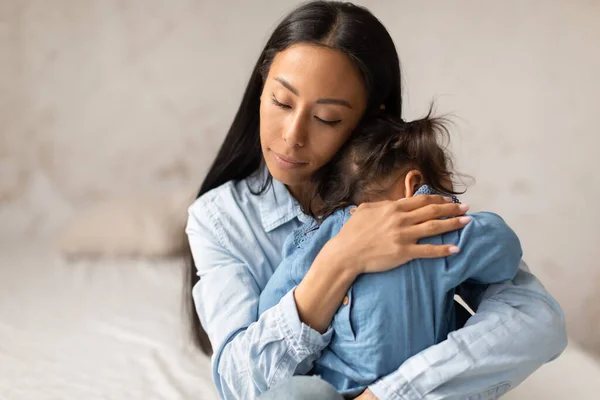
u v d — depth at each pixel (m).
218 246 1.16
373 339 0.89
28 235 2.92
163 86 2.88
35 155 2.94
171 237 2.51
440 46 2.46
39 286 2.18
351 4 1.06
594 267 2.22
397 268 0.90
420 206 0.93
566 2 2.21
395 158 0.98
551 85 2.26
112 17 2.86
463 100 2.43
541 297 0.95
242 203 1.19
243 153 1.21
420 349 0.91
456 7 2.42
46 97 2.91
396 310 0.89
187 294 1.42
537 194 2.31
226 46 2.83
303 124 0.99
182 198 2.70
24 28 2.87
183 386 1.46
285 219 1.17
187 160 2.92
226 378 0.97
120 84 2.90
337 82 0.98
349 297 0.91
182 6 2.82
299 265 0.98
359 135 1.03
